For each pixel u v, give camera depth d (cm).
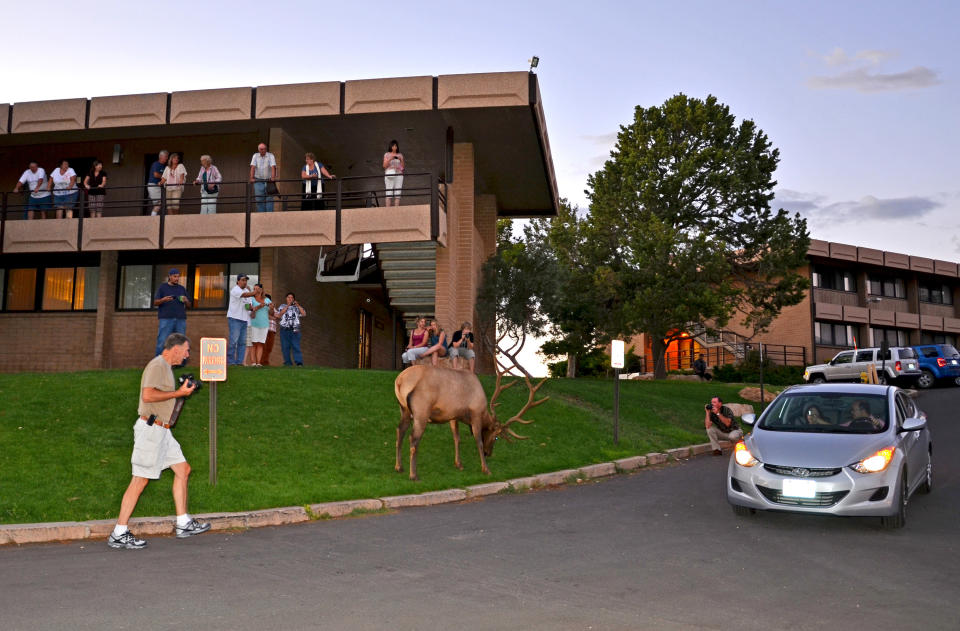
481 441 1161
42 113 2269
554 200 2969
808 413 982
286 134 2292
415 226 2025
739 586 618
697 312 2883
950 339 4928
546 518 906
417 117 2145
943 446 1631
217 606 552
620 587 611
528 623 519
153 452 742
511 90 2042
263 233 2097
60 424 1151
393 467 1148
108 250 2197
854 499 828
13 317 2434
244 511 871
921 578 649
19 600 561
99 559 691
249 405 1323
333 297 2623
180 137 2408
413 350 1598
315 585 609
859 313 4412
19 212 2491
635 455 1404
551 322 2652
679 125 3347
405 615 534
